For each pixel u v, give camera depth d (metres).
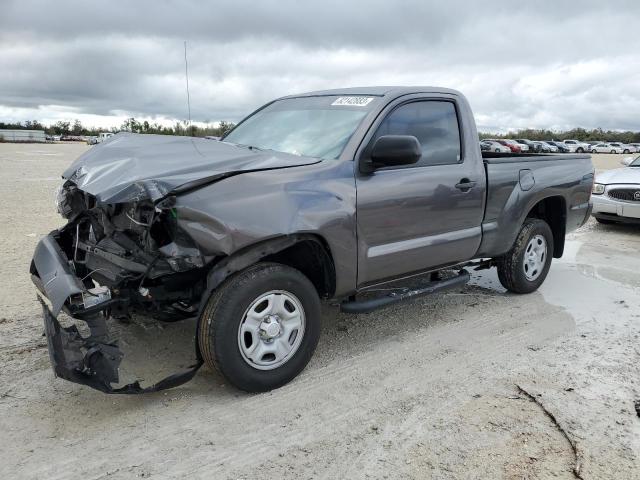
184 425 3.17
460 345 4.36
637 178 9.07
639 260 7.34
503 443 3.01
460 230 4.61
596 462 2.85
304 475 2.75
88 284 3.92
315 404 3.42
